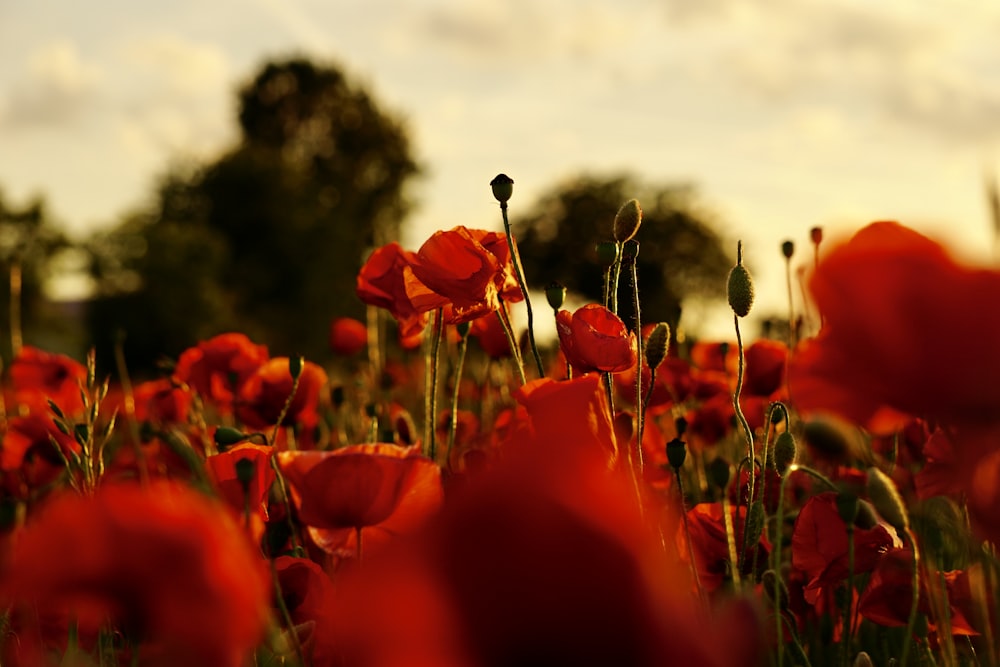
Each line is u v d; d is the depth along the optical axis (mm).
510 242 1069
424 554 506
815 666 1065
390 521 899
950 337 714
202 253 20359
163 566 643
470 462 1066
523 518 497
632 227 1049
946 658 911
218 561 644
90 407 1105
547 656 510
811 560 1023
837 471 1177
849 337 749
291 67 25609
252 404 1362
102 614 675
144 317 19359
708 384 1453
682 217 24422
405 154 26078
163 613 655
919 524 927
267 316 22234
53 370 1760
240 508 932
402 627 513
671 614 510
